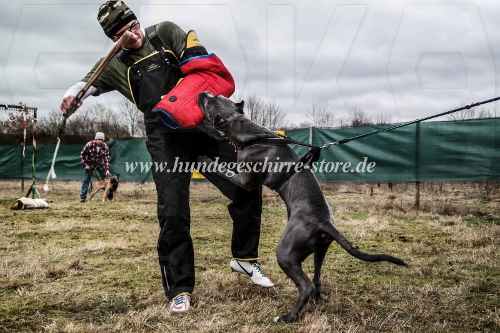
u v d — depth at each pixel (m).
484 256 4.28
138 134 12.49
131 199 10.42
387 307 3.00
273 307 3.01
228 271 3.90
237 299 3.20
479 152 7.14
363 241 5.05
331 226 2.86
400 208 7.48
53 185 14.27
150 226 6.26
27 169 13.01
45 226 6.25
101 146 10.03
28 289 3.38
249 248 3.41
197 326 2.69
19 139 14.02
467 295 3.21
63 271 3.85
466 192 9.77
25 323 2.73
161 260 3.06
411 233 5.51
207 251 4.66
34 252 4.56
